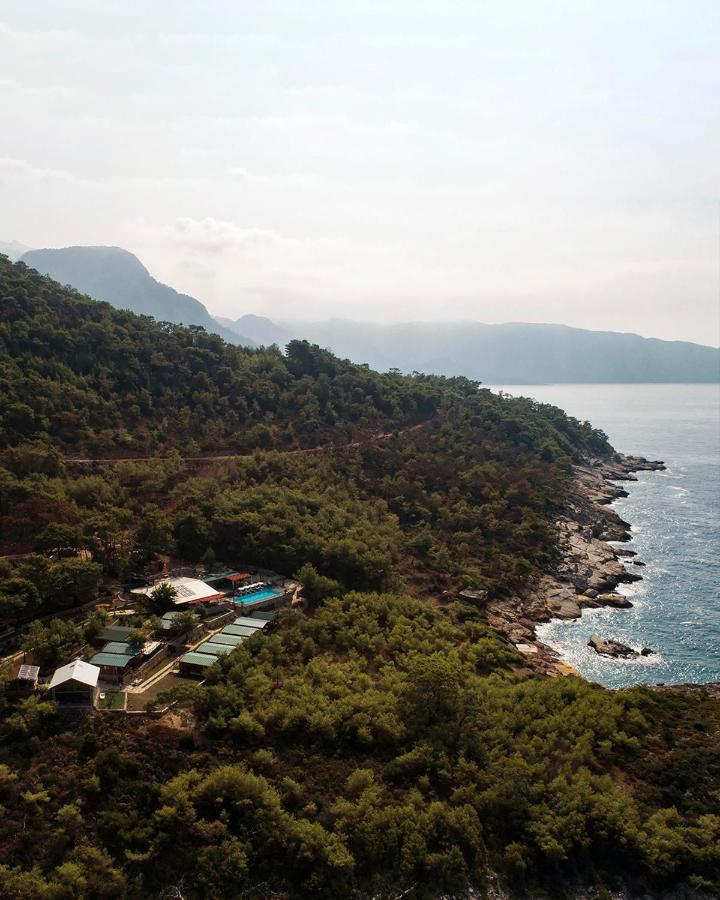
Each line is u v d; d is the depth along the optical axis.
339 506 119.81
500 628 100.56
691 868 52.16
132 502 103.12
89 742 54.84
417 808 54.50
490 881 50.19
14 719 54.75
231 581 92.50
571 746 63.34
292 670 71.12
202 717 60.72
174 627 75.19
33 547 85.38
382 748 61.47
